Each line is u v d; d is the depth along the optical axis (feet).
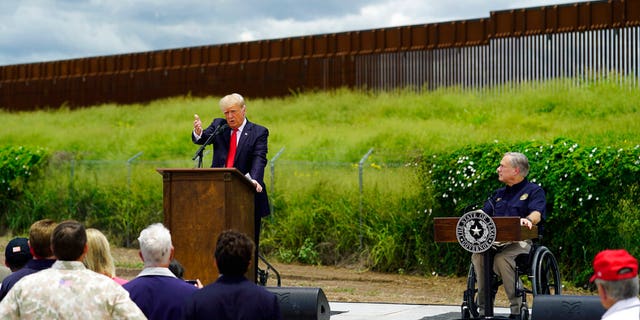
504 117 81.82
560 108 81.87
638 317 13.80
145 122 104.22
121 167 71.41
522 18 86.74
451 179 53.16
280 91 102.42
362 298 43.70
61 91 118.21
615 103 79.51
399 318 35.19
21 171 72.84
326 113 94.84
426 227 54.49
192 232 25.79
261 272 30.27
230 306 17.11
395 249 55.88
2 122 113.70
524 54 86.28
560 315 26.37
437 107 88.53
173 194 25.95
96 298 15.92
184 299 18.51
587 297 26.43
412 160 56.54
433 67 92.07
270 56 103.96
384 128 80.02
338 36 99.40
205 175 25.75
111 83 114.62
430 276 53.72
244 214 26.96
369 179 60.08
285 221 61.57
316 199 61.93
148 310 18.45
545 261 30.96
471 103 87.35
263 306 17.21
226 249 17.38
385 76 95.45
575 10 83.76
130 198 68.44
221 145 29.73
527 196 30.94
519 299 30.50
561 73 84.28
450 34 91.40
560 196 48.06
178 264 24.22
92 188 70.44
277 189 63.52
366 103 94.89
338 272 55.83
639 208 46.88
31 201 72.28
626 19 80.84
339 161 71.31
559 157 48.88
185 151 82.12
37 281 16.01
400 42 94.79
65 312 15.78
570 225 48.14
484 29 89.35
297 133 85.20
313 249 59.88
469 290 30.32
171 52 111.14
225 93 106.42
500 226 28.48
